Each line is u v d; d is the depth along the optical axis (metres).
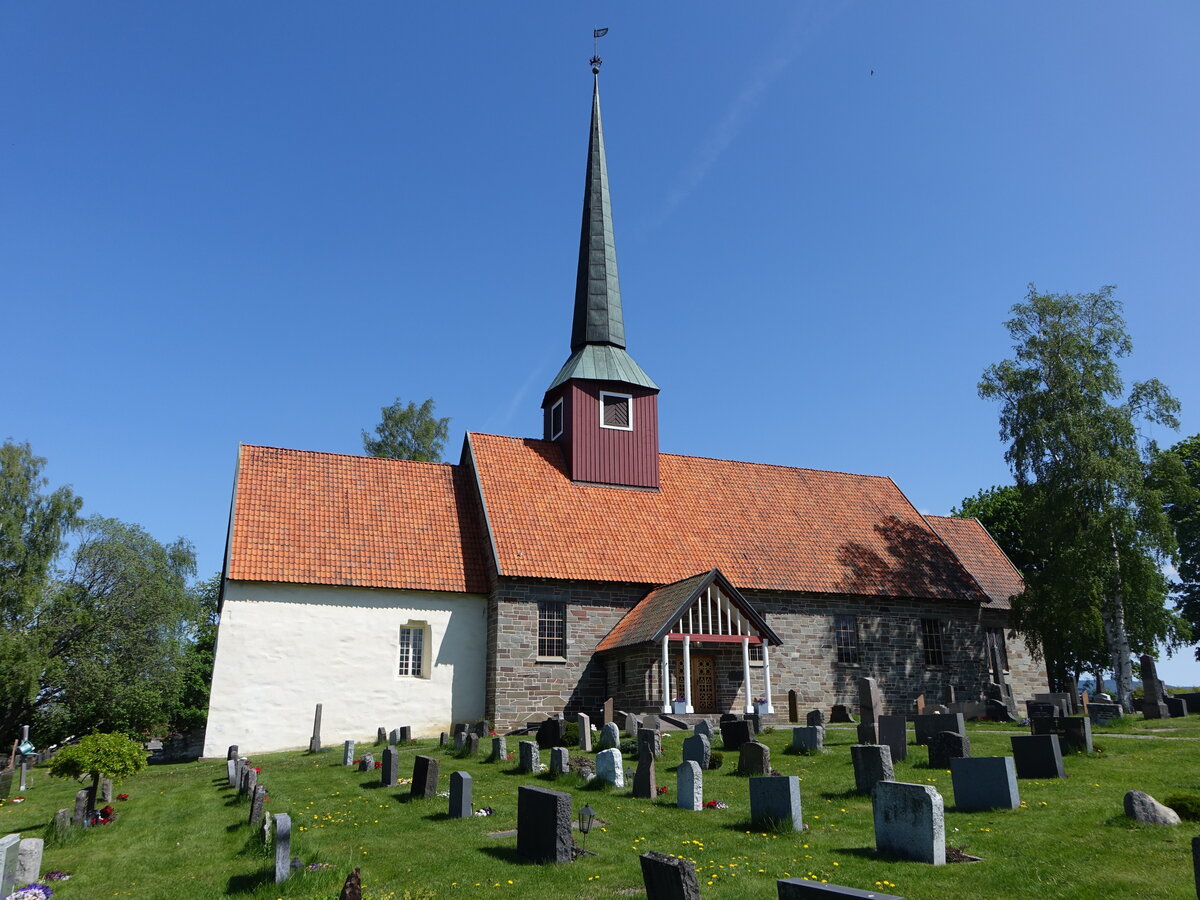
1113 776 16.92
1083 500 35.44
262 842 14.43
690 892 9.19
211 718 28.95
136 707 44.88
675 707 29.69
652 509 37.78
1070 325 37.84
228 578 30.09
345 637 31.20
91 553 46.25
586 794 17.61
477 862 12.77
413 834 14.83
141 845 15.98
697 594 30.47
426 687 31.80
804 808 15.55
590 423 38.44
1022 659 42.44
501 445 38.06
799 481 43.22
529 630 32.28
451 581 32.94
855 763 16.58
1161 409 36.34
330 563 31.70
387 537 33.53
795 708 31.09
